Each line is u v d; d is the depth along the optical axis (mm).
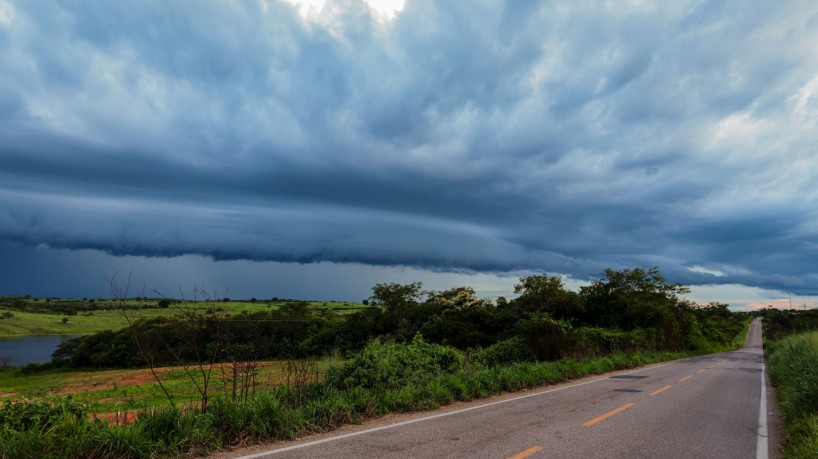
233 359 8195
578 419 8953
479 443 6824
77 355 55312
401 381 11477
